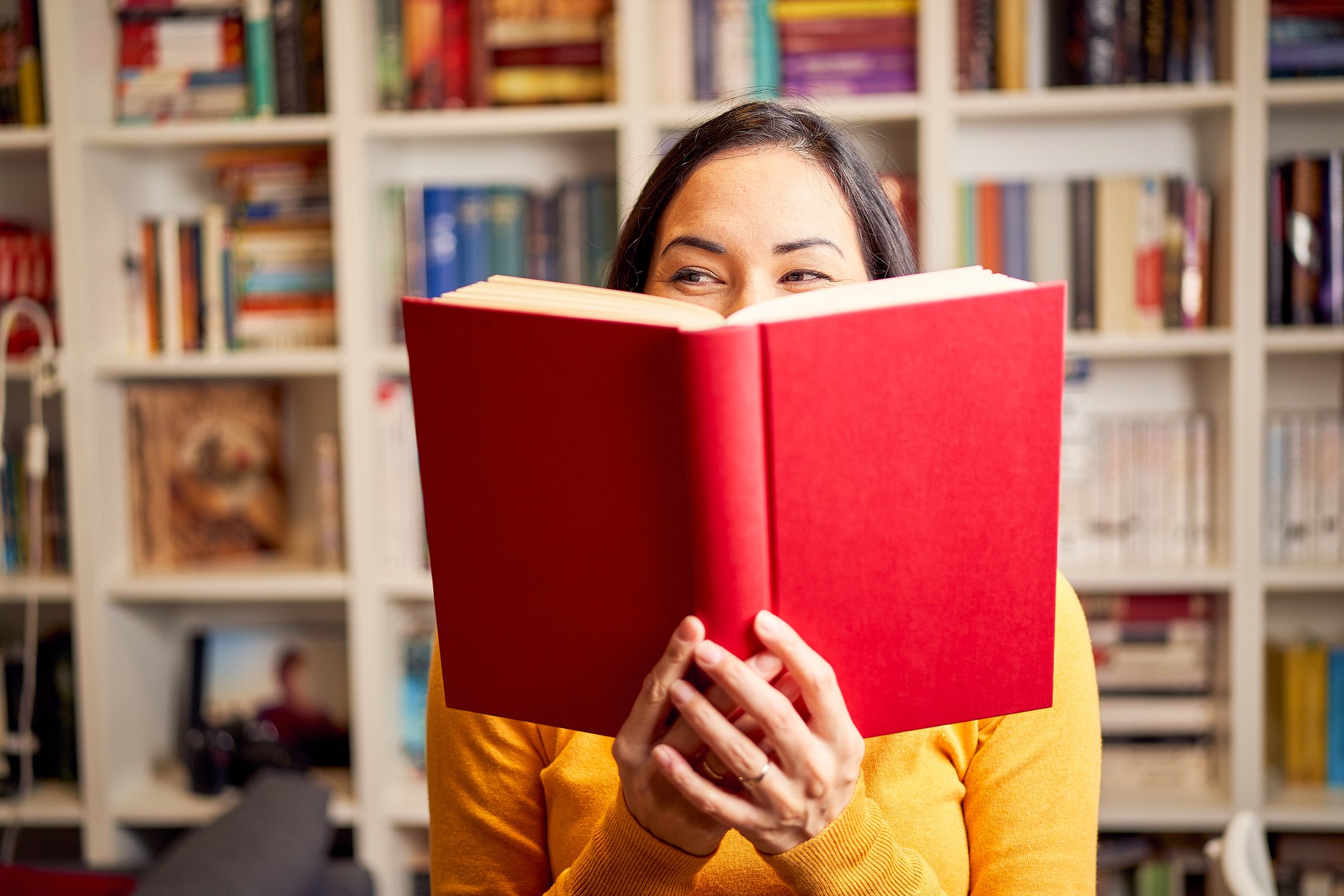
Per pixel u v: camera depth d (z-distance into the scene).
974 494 0.63
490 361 0.62
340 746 2.28
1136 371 2.18
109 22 2.11
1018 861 0.77
